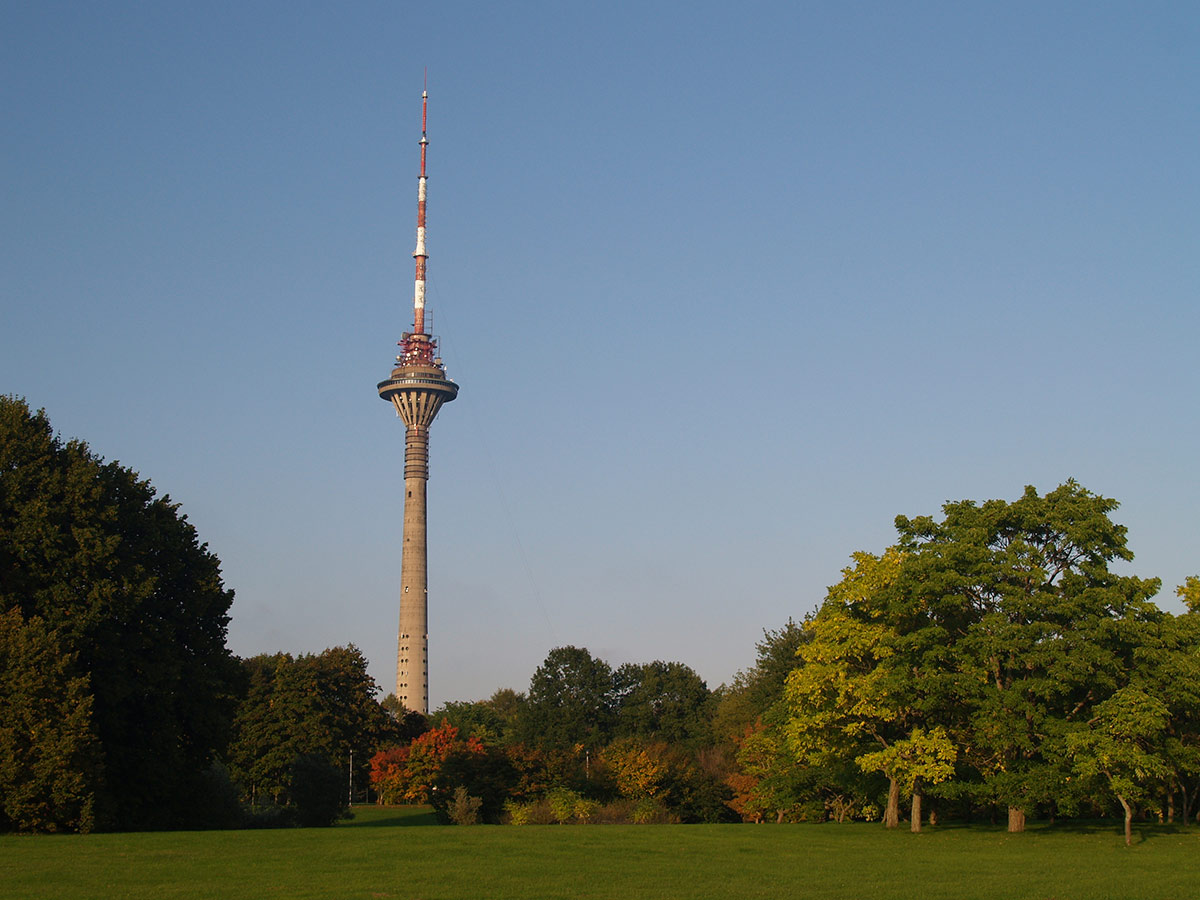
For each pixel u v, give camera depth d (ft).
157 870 119.85
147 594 204.85
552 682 593.42
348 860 132.77
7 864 123.24
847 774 222.07
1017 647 178.60
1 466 205.05
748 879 123.03
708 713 588.50
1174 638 183.62
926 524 201.46
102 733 203.92
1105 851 160.76
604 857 142.72
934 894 112.37
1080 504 191.21
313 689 398.62
